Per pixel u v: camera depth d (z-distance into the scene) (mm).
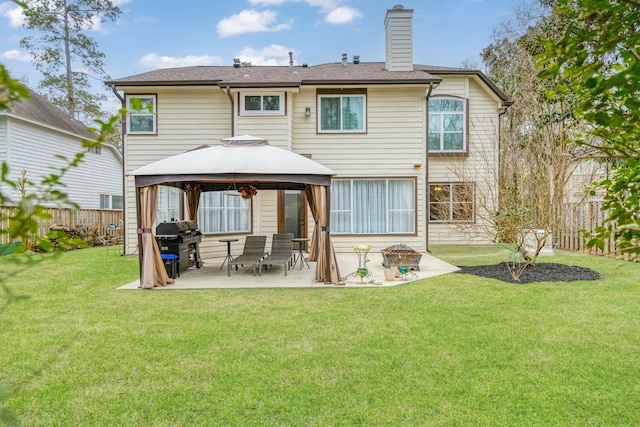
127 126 12828
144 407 3207
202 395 3393
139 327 5180
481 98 15211
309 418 3031
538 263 9516
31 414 3113
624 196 1755
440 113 15094
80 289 7648
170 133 12859
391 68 14328
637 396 3275
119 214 19188
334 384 3555
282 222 13289
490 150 14875
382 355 4172
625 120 1635
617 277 8094
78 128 20969
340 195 13281
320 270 8289
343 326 5164
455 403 3211
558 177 10359
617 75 1551
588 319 5273
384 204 13273
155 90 12812
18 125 16312
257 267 10305
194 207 11055
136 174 7961
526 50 16391
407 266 8852
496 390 3402
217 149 8938
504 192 9344
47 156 18000
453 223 13391
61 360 4102
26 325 5270
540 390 3393
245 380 3650
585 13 1488
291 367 3908
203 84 12531
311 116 13211
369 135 13211
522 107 16953
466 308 5941
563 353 4148
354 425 2939
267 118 12633
